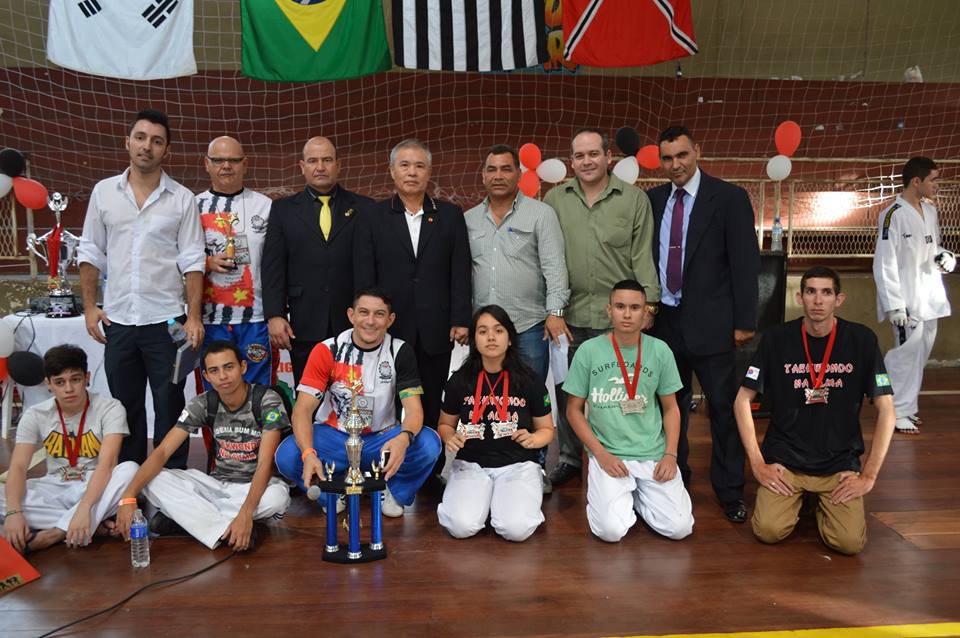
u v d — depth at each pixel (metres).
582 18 5.41
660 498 2.95
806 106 9.21
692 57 9.41
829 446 2.95
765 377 3.03
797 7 9.41
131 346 3.25
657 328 3.38
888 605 2.39
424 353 3.32
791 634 2.20
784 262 4.71
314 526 3.06
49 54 4.70
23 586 2.52
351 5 5.12
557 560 2.73
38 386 4.23
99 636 2.20
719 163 8.48
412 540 2.91
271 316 3.28
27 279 5.32
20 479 2.87
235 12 8.43
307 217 3.30
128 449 3.31
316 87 8.66
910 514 3.17
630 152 5.28
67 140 8.07
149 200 3.17
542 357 3.45
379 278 3.28
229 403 2.98
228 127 8.54
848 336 2.93
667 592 2.47
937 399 5.24
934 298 4.48
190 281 3.25
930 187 4.46
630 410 3.07
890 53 9.55
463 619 2.29
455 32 5.29
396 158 3.18
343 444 3.09
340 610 2.35
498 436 3.10
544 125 8.94
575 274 3.40
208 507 2.87
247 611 2.34
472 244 3.41
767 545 2.87
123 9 4.71
